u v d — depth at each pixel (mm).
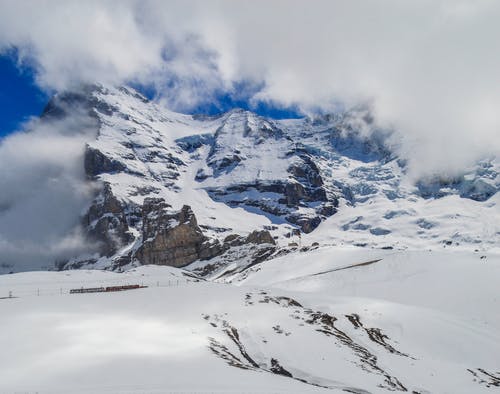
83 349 50938
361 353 68250
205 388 40906
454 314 98125
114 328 60719
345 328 78188
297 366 60156
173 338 60281
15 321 59188
